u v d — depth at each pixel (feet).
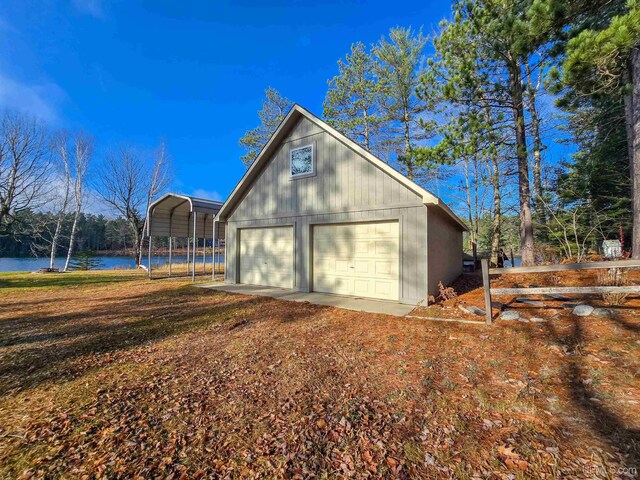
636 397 8.45
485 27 27.53
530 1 23.06
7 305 25.31
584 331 13.39
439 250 26.07
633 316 14.32
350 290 26.35
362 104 56.70
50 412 8.91
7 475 6.38
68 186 72.18
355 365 11.90
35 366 12.45
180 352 13.85
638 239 22.63
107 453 7.05
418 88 34.32
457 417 8.13
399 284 22.98
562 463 6.27
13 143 63.93
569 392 8.98
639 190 22.34
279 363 12.30
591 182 37.29
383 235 24.58
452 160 31.01
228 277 36.76
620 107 33.73
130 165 80.33
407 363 11.85
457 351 12.76
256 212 33.45
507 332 14.48
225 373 11.47
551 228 39.42
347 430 7.75
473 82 28.89
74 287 35.76
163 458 6.86
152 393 9.98
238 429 7.93
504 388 9.50
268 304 23.63
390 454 6.82
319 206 27.86
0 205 63.52
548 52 25.04
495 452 6.72
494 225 52.26
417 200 22.31
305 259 28.91
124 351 14.10
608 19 23.20
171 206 44.01
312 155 28.37
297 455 6.88
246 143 69.67
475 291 26.18
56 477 6.30
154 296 28.35
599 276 21.08
